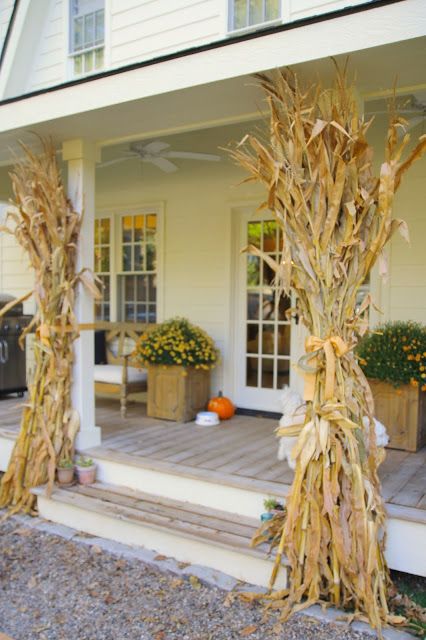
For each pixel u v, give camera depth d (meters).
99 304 6.44
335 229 2.53
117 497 3.54
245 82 2.79
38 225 3.69
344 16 2.39
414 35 2.26
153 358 4.98
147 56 4.48
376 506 2.54
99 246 6.40
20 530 3.58
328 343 2.50
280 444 3.68
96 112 3.28
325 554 2.53
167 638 2.48
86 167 3.87
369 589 2.41
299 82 2.70
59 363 3.80
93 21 4.94
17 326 6.11
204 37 4.18
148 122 3.48
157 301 5.90
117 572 3.06
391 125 2.33
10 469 3.87
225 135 4.64
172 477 3.49
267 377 5.33
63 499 3.54
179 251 5.74
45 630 2.56
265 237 5.28
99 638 2.50
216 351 5.30
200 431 4.58
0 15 5.68
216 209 5.48
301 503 2.57
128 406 5.69
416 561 2.70
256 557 2.78
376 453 2.58
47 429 3.75
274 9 3.93
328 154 2.47
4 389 5.99
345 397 2.54
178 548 3.14
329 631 2.45
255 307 5.38
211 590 2.85
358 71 2.61
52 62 5.15
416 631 2.41
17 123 3.59
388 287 4.50
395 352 3.89
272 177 2.50
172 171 5.43
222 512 3.28
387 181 2.32
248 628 2.51
